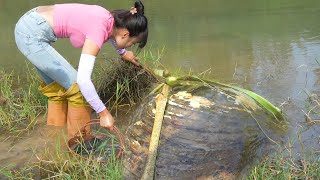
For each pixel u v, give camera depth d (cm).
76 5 338
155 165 303
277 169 294
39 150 351
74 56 575
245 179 290
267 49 561
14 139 374
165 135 339
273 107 364
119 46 341
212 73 488
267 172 291
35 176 312
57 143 353
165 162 310
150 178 288
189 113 365
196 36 633
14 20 792
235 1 830
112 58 453
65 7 338
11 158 340
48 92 376
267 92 426
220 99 387
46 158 336
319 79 449
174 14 763
